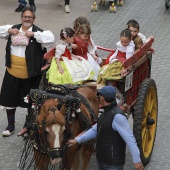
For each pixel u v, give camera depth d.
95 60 11.66
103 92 8.80
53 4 21.08
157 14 20.22
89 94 10.27
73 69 10.90
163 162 11.60
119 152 8.93
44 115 8.58
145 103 11.09
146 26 19.20
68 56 11.04
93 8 20.34
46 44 11.65
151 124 11.27
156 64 16.48
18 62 11.82
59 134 8.44
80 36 11.39
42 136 8.81
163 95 14.66
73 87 10.25
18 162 11.55
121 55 11.34
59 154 8.46
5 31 11.76
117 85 10.75
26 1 21.50
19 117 13.52
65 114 8.84
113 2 20.44
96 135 9.06
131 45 11.30
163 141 12.44
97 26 19.11
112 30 18.81
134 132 10.70
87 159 10.05
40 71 11.85
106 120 8.80
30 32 11.59
